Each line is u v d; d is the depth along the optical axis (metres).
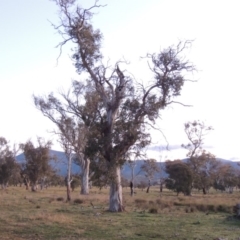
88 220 24.81
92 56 34.31
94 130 33.31
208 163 79.50
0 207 33.47
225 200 43.25
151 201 41.56
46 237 18.19
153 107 31.41
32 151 80.62
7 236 18.27
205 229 22.03
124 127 31.22
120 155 31.58
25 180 89.44
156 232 20.42
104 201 43.06
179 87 31.86
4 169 86.06
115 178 31.34
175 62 31.84
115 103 32.28
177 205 38.19
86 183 61.41
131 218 26.70
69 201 41.81
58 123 47.16
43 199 45.25
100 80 33.47
